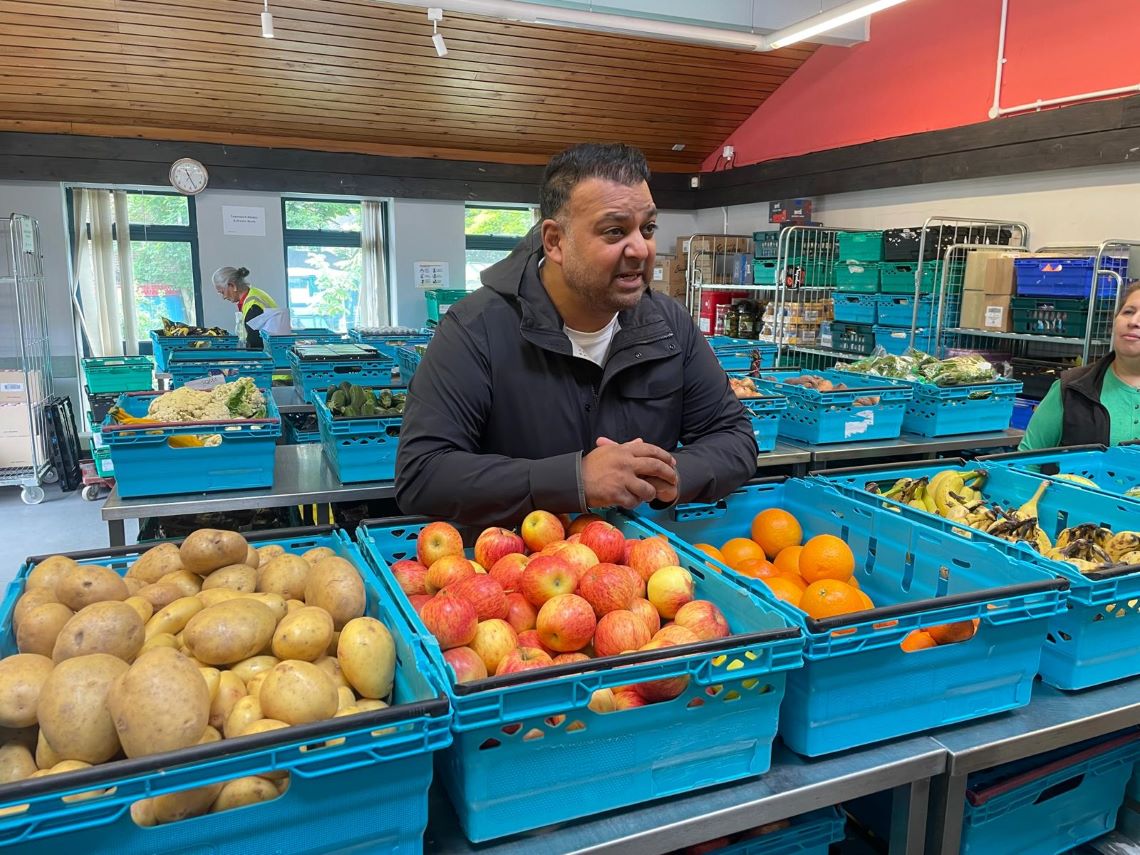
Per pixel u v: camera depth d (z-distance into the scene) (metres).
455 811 0.95
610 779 0.93
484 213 8.28
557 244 1.37
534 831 0.93
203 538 1.10
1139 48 4.51
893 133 6.26
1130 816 1.56
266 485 2.53
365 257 7.74
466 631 0.99
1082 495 1.70
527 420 1.52
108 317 6.98
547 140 7.67
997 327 4.52
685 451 1.52
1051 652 1.28
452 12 5.79
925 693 1.11
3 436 5.58
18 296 6.04
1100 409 2.41
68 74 5.88
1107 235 4.64
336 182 7.21
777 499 1.73
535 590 1.10
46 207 6.60
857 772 1.04
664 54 6.68
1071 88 4.91
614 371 1.51
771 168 7.28
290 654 0.92
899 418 3.22
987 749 1.12
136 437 2.33
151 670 0.77
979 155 5.27
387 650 0.92
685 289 8.18
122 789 0.70
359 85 6.52
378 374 3.97
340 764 0.76
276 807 0.76
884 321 5.48
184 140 6.71
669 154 8.23
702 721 0.97
